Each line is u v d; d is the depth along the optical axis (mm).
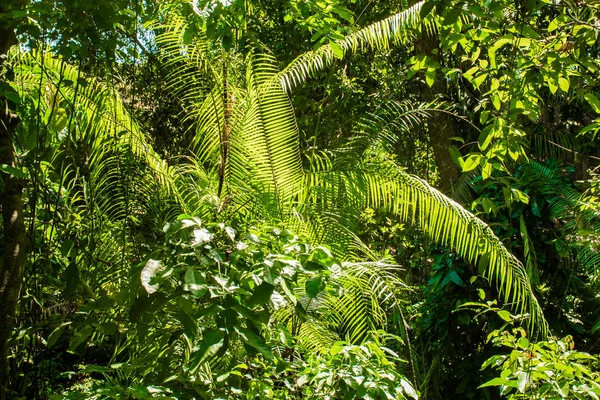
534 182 5969
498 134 3152
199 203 4410
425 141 7609
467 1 2654
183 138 6246
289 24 7590
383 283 4660
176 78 5043
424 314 6102
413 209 4906
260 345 2209
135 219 4047
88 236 3580
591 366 3660
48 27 2652
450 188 6832
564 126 6762
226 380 2881
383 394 2857
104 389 2430
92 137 4148
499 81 3178
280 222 4430
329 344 4395
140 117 6051
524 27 2848
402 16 5094
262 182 4719
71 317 3021
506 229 5836
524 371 3070
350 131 7629
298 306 2627
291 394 3389
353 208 4883
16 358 3260
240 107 4812
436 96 6594
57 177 3400
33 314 3201
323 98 7742
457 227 4758
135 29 3053
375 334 3766
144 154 4289
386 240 7402
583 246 5609
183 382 2725
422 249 6828
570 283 6129
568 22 2959
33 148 3018
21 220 2719
